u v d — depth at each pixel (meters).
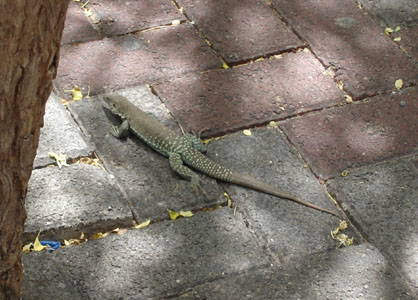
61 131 1.54
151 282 1.40
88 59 1.65
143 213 1.47
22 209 1.26
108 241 1.44
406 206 1.49
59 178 1.49
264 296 1.39
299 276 1.41
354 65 1.67
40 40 1.17
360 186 1.51
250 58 1.67
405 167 1.54
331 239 1.45
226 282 1.41
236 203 1.48
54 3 1.14
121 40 1.69
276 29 1.72
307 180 1.51
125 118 1.55
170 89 1.62
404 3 1.78
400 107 1.62
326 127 1.58
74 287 1.39
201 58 1.67
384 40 1.72
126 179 1.50
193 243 1.44
